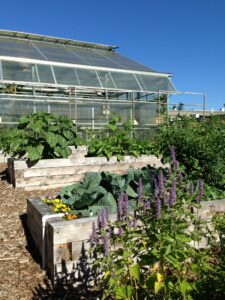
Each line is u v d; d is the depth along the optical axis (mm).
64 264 2875
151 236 2027
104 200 3621
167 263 2086
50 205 3834
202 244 3324
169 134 5352
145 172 4281
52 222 2934
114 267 2076
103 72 14664
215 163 4578
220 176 4543
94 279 2904
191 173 4594
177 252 1927
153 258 1937
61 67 13703
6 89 12086
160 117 13719
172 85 15812
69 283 2883
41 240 3250
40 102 11773
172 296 1962
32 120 6012
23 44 16625
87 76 13977
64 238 2863
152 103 13984
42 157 5984
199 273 2061
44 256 3131
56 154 5992
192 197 2584
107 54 19328
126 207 2254
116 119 8227
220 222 2672
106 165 6121
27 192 5406
